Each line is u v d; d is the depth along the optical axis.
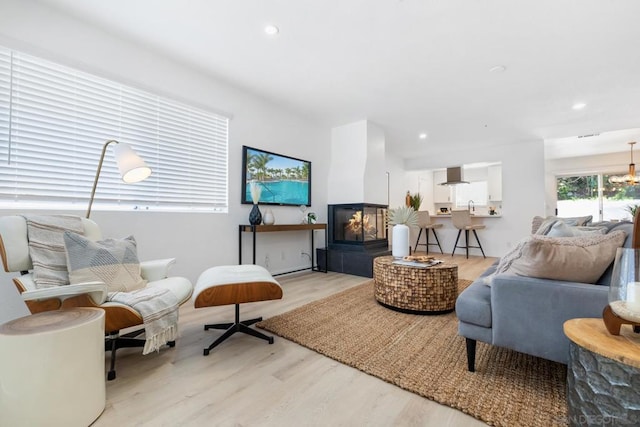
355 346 1.89
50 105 2.20
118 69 2.53
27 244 1.62
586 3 2.06
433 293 2.48
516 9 2.13
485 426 1.17
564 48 2.62
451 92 3.58
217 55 2.81
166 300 1.70
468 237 6.43
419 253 6.86
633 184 6.31
